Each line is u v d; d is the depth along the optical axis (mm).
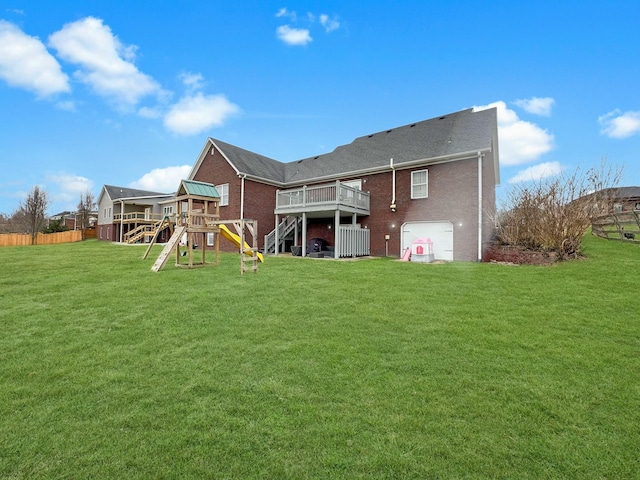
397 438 2293
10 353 3668
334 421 2477
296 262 12023
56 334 4273
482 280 7918
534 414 2588
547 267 9438
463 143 13883
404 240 15000
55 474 1946
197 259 13070
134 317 4977
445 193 13789
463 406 2691
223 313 5211
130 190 35938
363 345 3953
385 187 15656
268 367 3369
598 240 13211
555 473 2000
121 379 3098
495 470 2014
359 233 15352
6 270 9242
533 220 11047
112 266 10195
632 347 3881
